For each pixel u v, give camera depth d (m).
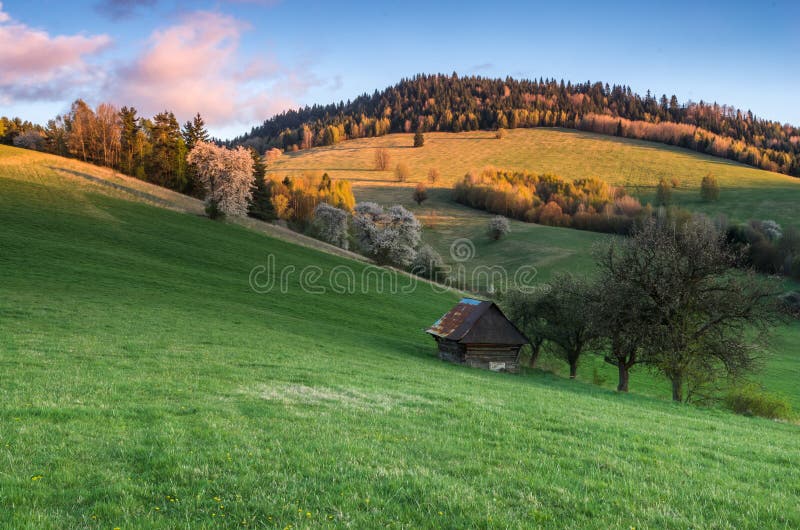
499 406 18.69
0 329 26.80
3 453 9.41
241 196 101.19
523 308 48.09
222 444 10.88
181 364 22.41
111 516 7.39
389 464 10.38
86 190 84.25
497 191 172.62
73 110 111.81
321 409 15.59
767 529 8.51
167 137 114.50
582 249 129.25
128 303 40.50
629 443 14.23
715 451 14.28
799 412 39.75
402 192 199.88
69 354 22.34
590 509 8.76
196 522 7.38
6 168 85.12
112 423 12.06
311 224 128.75
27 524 6.81
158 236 70.88
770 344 34.81
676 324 34.84
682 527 8.34
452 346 42.56
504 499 8.95
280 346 32.03
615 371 54.75
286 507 7.96
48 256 51.41
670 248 35.84
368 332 49.84
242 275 63.50
